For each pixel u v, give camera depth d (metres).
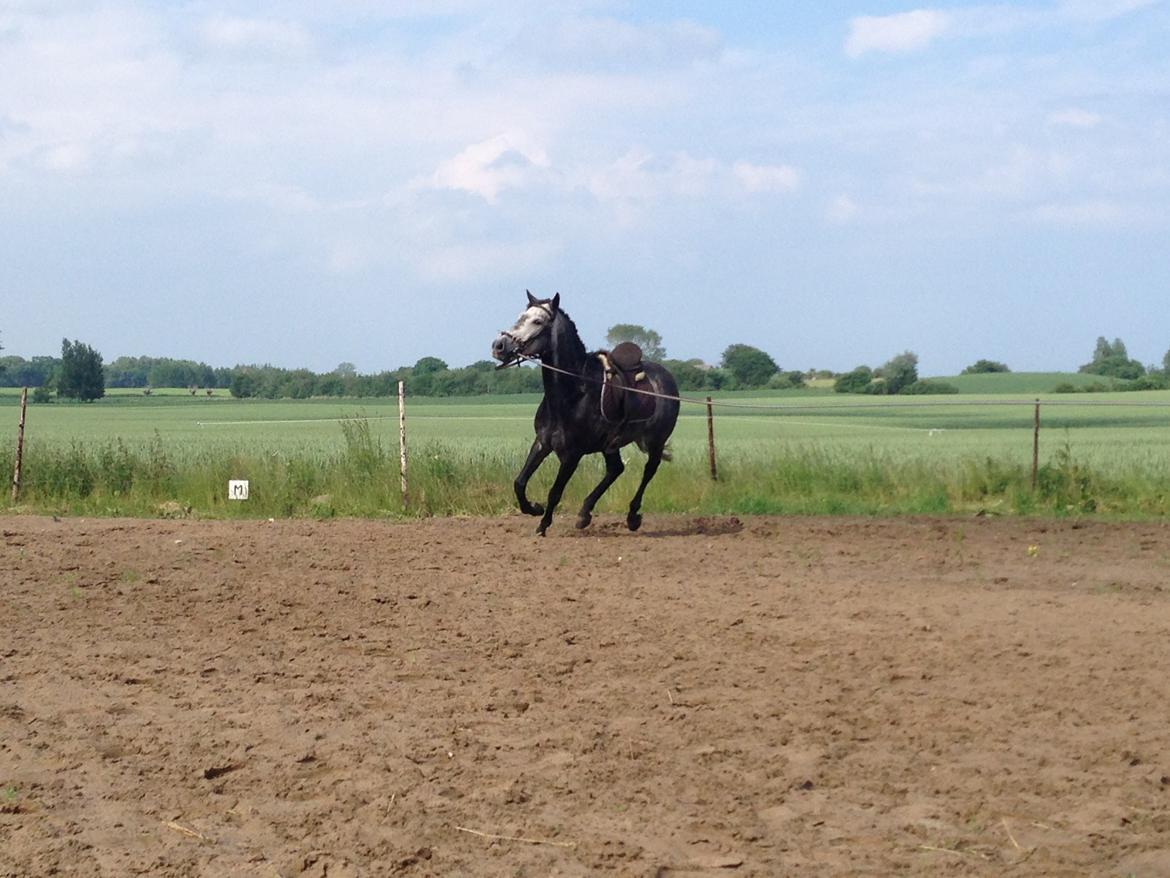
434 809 6.57
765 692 8.77
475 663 9.57
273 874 5.75
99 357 117.81
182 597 11.95
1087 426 48.41
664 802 6.73
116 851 5.99
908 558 14.73
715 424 52.25
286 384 125.62
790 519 18.39
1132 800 6.75
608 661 9.62
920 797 6.83
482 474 20.44
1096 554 15.10
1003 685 8.90
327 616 11.21
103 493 20.64
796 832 6.36
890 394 103.25
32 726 7.89
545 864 5.93
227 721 8.02
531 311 15.95
